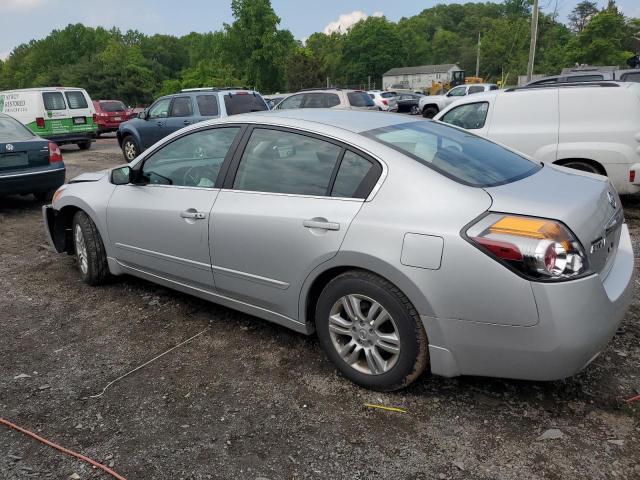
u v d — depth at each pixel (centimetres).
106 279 473
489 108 731
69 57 11444
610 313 253
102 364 342
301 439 263
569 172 331
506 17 10288
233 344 362
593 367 312
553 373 247
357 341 297
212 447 260
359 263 279
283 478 238
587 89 666
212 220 348
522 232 240
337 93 1459
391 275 267
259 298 339
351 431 268
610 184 316
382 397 294
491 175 292
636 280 441
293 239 306
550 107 686
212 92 1173
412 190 273
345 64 11250
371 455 250
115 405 297
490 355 255
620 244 309
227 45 6656
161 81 9962
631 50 6481
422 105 2522
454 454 248
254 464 248
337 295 296
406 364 278
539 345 241
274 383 313
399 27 13175
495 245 242
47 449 263
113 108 2367
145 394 306
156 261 402
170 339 373
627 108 641
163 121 1210
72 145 1947
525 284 237
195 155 379
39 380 325
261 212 323
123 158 1462
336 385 308
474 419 272
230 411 288
